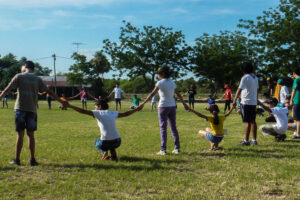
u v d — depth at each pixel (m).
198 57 47.16
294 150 5.76
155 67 44.31
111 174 4.12
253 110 6.23
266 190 3.52
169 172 4.25
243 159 5.01
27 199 3.19
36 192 3.41
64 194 3.36
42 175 4.09
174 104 5.52
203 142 6.70
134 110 5.16
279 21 36.28
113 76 45.31
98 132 8.49
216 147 5.80
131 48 44.62
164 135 5.46
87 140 7.00
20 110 4.49
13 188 3.51
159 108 5.47
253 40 37.72
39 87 4.67
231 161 4.89
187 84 60.78
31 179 3.91
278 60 36.53
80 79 59.03
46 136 7.65
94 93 59.62
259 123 10.88
